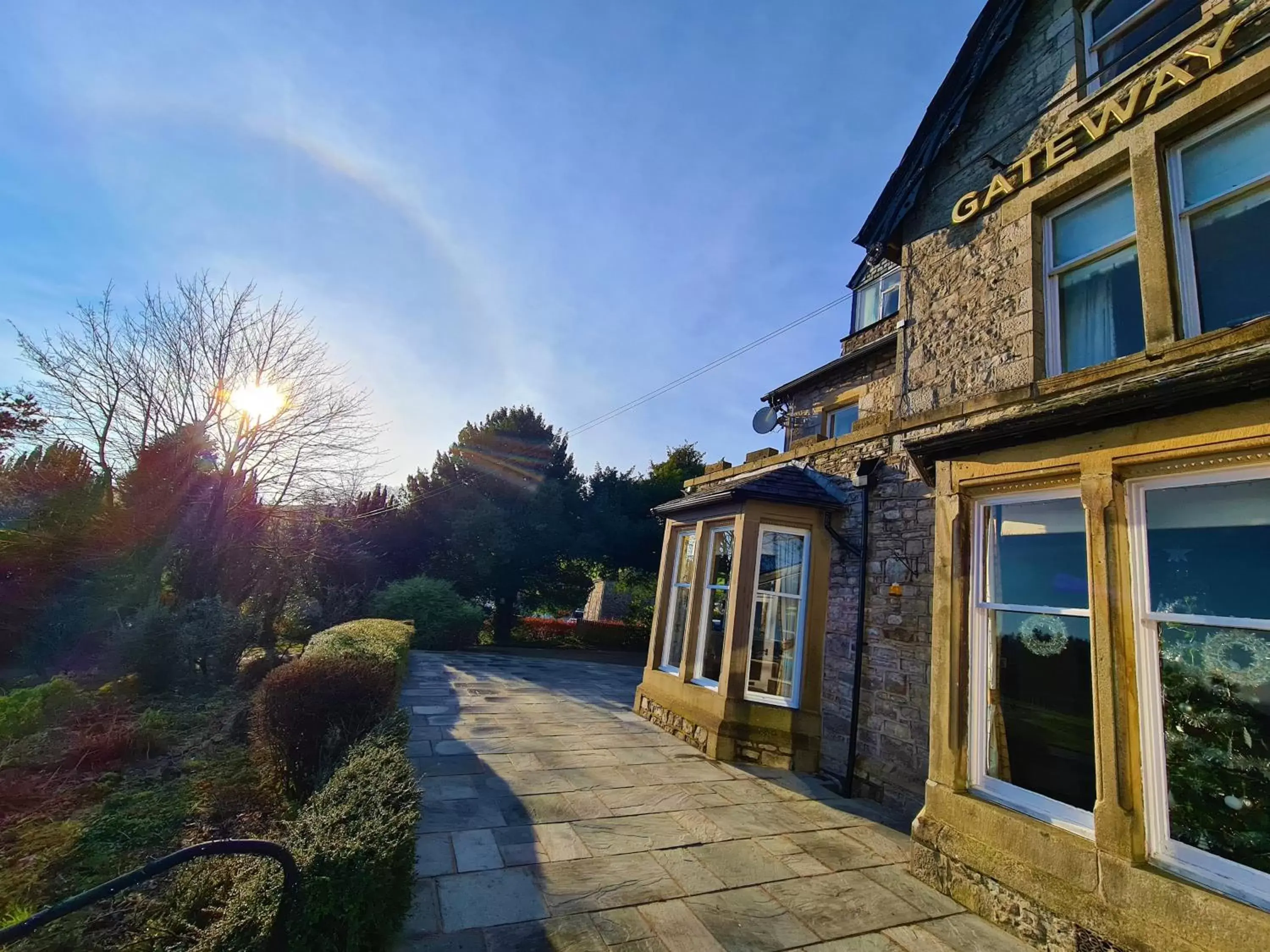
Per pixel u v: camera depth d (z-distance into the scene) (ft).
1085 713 12.50
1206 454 10.74
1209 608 10.80
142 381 50.57
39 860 15.58
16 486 49.16
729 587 24.95
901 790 18.89
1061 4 18.71
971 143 20.80
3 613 40.81
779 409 41.73
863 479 22.74
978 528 15.17
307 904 8.55
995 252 18.54
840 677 22.59
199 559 48.67
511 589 73.36
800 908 12.49
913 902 13.12
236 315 53.62
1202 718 10.58
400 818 10.52
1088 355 16.12
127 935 12.47
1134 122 15.17
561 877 13.02
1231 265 13.26
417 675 40.27
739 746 23.15
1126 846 10.73
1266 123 13.10
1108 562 11.88
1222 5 14.39
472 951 10.17
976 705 14.32
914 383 21.07
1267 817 9.66
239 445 52.80
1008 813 12.85
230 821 18.16
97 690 32.60
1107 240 16.07
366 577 66.33
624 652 75.36
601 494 82.58
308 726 19.34
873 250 23.45
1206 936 9.48
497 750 22.52
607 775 20.30
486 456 78.13
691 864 14.14
